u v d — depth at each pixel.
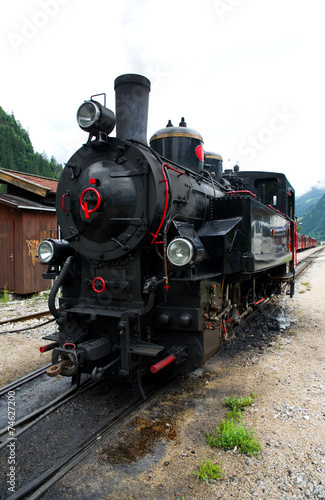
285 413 3.43
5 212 10.04
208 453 2.84
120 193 3.51
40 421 3.37
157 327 3.69
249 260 4.38
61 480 2.55
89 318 3.67
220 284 4.17
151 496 2.39
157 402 3.67
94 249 3.72
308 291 10.87
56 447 2.96
